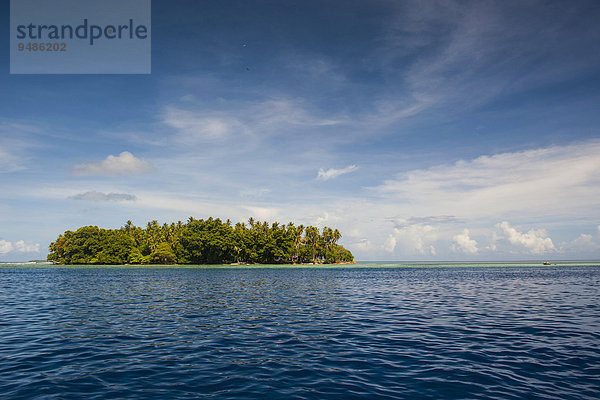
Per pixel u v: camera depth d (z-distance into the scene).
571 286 49.25
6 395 10.61
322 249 185.12
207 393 10.84
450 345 16.56
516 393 10.76
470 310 27.44
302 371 12.88
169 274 87.31
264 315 25.16
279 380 11.95
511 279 65.50
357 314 25.58
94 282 58.47
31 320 23.16
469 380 11.88
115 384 11.60
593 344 16.62
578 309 27.73
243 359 14.40
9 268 130.00
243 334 19.02
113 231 167.12
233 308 28.62
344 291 43.03
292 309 28.08
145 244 171.50
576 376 12.26
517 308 28.39
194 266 147.50
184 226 176.25
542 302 32.03
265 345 16.67
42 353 15.31
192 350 15.78
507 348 15.96
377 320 23.16
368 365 13.59
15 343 17.06
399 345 16.59
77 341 17.48
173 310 27.50
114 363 13.88
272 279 67.56
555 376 12.27
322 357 14.68
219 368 13.27
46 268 130.38
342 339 17.84
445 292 41.59
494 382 11.70
